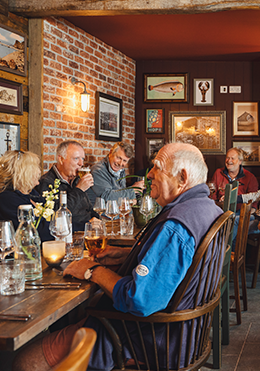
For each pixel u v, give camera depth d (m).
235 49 5.09
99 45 4.69
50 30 3.71
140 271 1.20
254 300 3.34
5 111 3.21
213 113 5.69
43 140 3.64
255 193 4.61
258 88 5.65
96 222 1.67
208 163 5.74
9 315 1.04
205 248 1.24
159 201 1.51
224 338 2.47
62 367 0.53
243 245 2.99
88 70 4.45
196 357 1.37
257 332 2.65
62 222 1.66
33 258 1.40
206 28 4.29
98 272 1.36
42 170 3.62
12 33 3.28
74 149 2.96
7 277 1.23
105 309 1.32
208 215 1.33
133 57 5.54
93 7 3.40
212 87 5.70
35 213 1.67
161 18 4.00
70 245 1.73
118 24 4.16
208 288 1.42
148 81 5.74
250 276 4.11
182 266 1.20
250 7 3.38
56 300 1.17
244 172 4.86
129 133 5.62
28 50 3.56
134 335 1.30
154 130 5.79
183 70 5.71
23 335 0.94
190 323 1.31
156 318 1.25
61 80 3.93
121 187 3.85
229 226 1.54
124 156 3.58
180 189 1.43
